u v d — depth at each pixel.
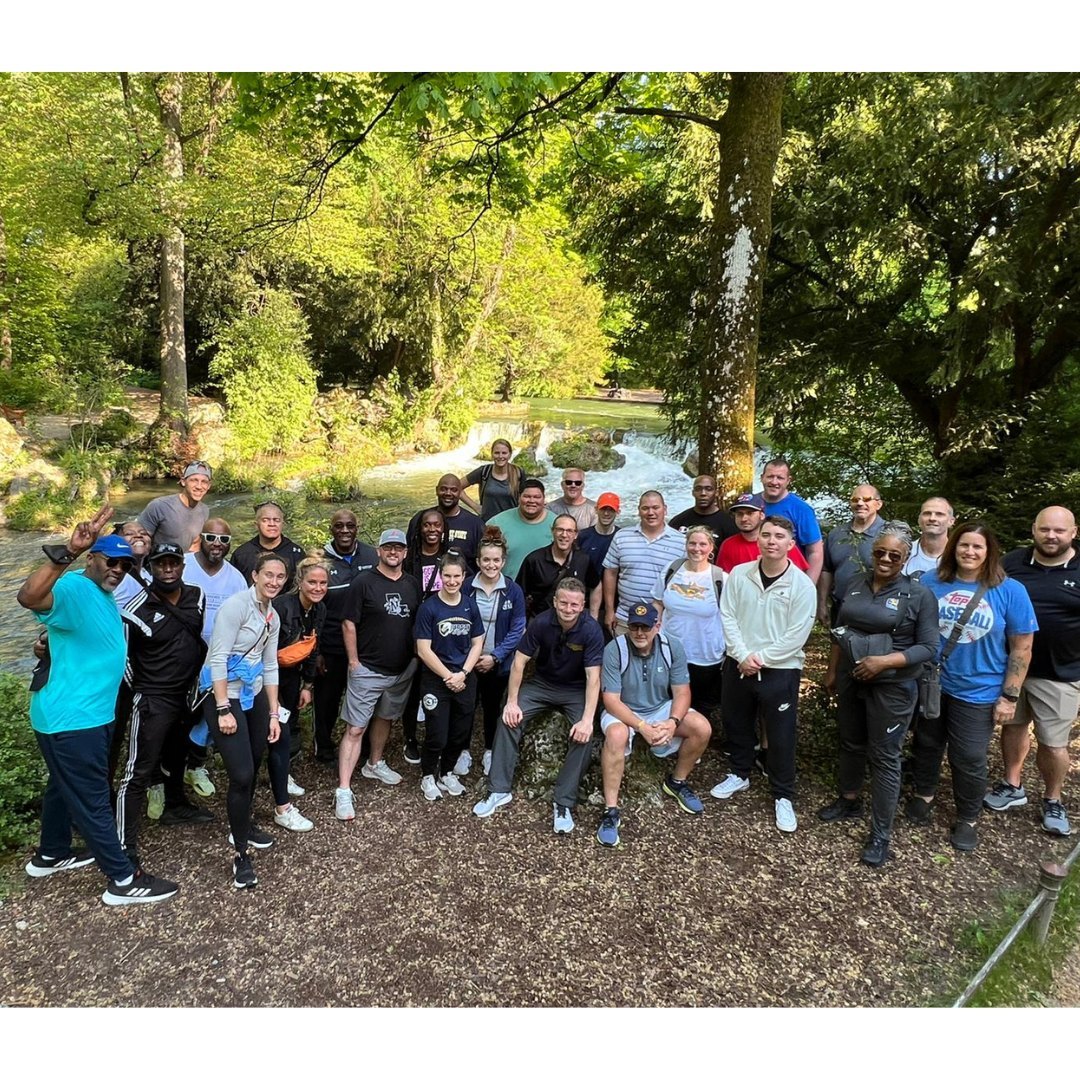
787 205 8.66
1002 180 7.66
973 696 3.81
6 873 3.60
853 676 3.78
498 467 6.04
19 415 17.30
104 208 14.75
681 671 4.14
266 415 19.08
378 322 22.55
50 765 3.24
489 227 20.48
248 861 3.56
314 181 8.19
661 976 3.04
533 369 26.77
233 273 20.67
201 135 16.91
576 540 5.09
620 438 21.53
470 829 4.05
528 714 4.37
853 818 4.14
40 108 13.73
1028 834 4.03
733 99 5.42
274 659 3.71
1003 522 7.28
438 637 4.21
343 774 4.18
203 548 4.23
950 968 3.11
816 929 3.31
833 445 9.65
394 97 5.39
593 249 10.55
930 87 7.14
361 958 3.11
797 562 4.68
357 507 15.15
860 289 9.13
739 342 5.49
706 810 4.23
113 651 3.29
